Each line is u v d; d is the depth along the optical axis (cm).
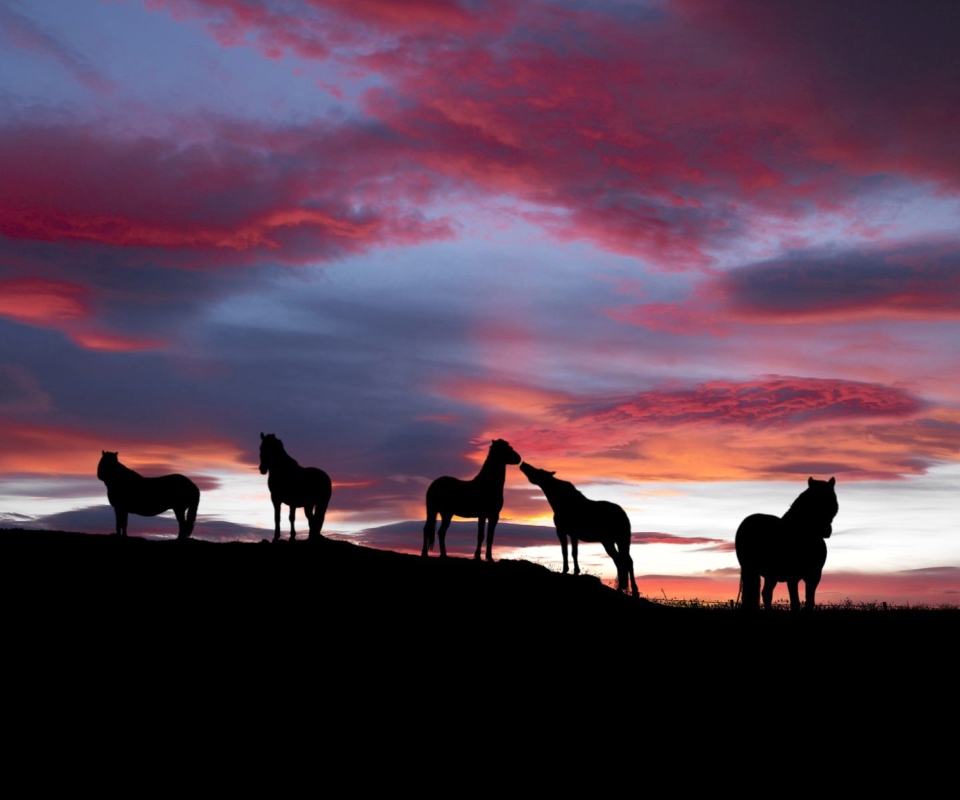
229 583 1684
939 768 948
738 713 1120
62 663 1229
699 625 1593
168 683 1179
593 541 2039
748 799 877
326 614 1543
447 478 2139
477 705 1148
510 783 913
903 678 1251
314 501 2127
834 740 1029
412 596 1695
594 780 922
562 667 1321
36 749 964
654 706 1149
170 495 2186
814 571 1633
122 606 1500
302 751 987
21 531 1969
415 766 955
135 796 862
